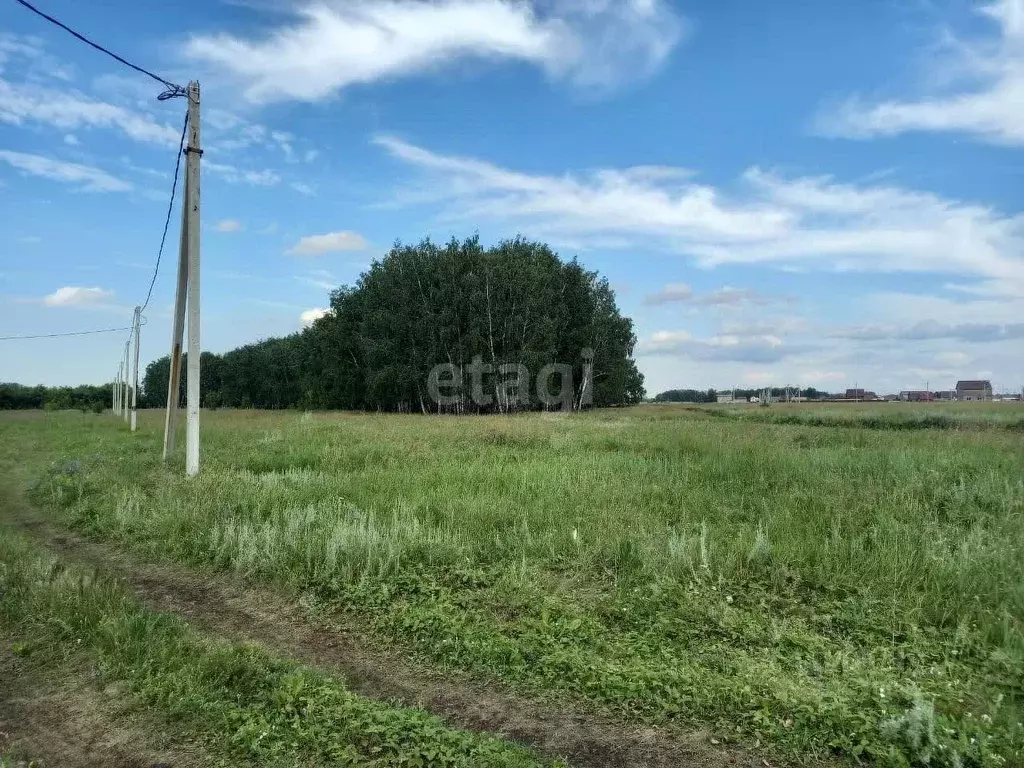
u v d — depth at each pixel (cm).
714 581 617
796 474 1094
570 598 598
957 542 687
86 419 4491
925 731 365
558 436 1916
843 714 387
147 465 1464
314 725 392
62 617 546
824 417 3186
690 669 455
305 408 6781
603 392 5956
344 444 1750
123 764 364
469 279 5019
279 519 888
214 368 10169
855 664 453
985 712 392
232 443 1903
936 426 2656
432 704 437
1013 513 841
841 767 357
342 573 668
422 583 636
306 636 562
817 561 651
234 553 753
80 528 962
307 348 7319
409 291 5231
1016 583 566
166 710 412
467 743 371
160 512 934
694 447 1540
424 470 1234
